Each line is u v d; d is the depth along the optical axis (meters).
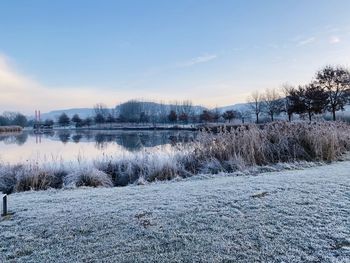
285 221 3.71
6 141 28.88
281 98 42.38
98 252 3.13
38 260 3.02
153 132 42.91
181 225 3.68
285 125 10.73
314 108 31.17
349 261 2.84
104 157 10.17
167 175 8.16
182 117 57.94
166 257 3.00
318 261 2.88
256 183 5.57
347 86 30.06
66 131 57.12
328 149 9.15
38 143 25.53
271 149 9.35
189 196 4.85
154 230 3.57
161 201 4.64
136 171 8.84
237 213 4.00
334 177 5.75
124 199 4.88
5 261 3.02
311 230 3.47
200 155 9.52
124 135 37.03
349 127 12.96
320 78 31.47
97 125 69.38
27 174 7.73
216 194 4.86
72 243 3.34
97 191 5.79
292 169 7.77
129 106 79.50
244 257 2.98
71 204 4.67
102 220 3.91
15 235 3.55
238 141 9.38
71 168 8.65
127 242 3.32
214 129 12.76
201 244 3.22
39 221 3.94
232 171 8.22
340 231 3.42
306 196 4.57
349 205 4.16
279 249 3.10
